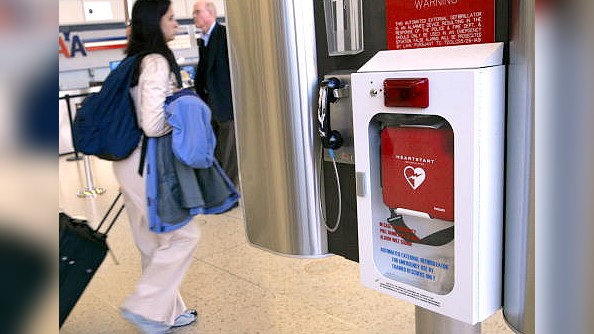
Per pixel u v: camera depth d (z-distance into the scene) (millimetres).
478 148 1023
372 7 1262
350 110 1352
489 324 2604
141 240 2676
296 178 1507
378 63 1182
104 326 2855
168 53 2514
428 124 1116
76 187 5812
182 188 2496
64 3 7676
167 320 2701
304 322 2764
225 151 4820
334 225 1501
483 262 1087
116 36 8023
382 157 1209
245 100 1573
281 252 1603
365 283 1288
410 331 2604
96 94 2455
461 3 1107
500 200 1096
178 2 8102
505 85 1059
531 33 980
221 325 2801
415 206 1166
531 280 1068
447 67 1051
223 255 3697
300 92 1436
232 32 1542
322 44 1399
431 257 1200
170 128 2479
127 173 2525
